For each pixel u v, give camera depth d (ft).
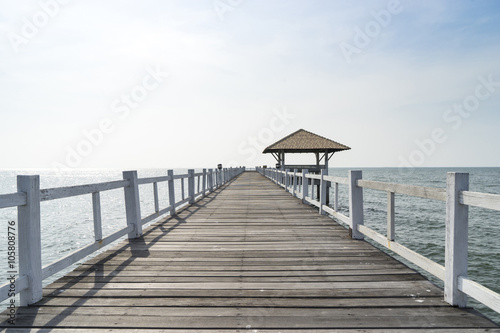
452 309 8.84
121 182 16.42
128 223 17.85
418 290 10.28
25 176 9.34
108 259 13.91
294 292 10.16
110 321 8.27
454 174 8.82
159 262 13.48
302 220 23.85
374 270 12.37
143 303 9.37
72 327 7.98
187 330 7.79
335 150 96.27
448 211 9.07
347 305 9.16
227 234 19.06
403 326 7.91
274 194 45.03
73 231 56.49
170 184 26.04
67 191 11.28
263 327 7.91
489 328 7.79
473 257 40.86
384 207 94.43
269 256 14.38
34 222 9.48
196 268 12.66
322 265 13.02
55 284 10.89
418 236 52.80
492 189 159.94
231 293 10.11
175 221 23.50
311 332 7.66
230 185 64.80
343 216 19.52
